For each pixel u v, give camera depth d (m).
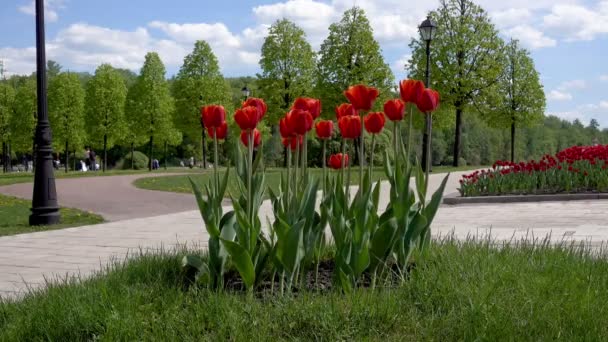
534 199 13.52
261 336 3.41
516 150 86.06
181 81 46.75
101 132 49.44
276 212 4.70
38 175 11.58
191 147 76.94
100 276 4.99
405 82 4.46
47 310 4.04
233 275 4.92
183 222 11.66
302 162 4.62
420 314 3.69
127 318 3.71
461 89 37.19
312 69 43.62
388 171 4.76
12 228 11.08
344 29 38.84
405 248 4.54
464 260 4.75
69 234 10.15
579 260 5.10
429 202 4.82
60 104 50.84
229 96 48.09
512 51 43.38
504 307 3.64
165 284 4.47
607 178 13.59
